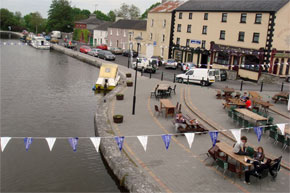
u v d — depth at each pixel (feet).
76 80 126.21
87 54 206.59
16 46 269.23
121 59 185.88
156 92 92.32
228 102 72.13
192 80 109.40
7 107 81.41
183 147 49.49
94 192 40.06
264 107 69.46
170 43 173.47
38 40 257.34
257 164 37.17
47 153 52.65
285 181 38.91
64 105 85.76
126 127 58.85
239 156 39.19
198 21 152.87
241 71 130.31
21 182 42.63
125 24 236.84
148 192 35.29
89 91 106.63
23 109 80.02
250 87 107.24
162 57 182.39
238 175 40.32
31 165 47.91
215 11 141.90
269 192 36.06
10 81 116.78
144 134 55.06
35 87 108.58
